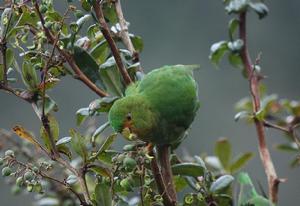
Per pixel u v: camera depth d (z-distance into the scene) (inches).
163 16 671.1
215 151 300.2
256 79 281.6
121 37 237.3
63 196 280.5
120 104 200.2
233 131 629.9
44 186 197.3
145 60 666.2
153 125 199.6
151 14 679.1
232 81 656.4
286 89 676.1
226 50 290.7
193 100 205.0
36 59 211.8
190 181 230.4
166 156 208.4
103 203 199.8
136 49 251.1
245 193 231.1
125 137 199.5
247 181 233.3
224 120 639.8
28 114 623.8
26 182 196.1
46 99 214.7
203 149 626.5
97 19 215.3
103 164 229.5
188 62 672.4
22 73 214.8
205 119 637.9
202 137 631.8
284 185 553.0
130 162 190.4
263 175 555.8
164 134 201.5
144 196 201.5
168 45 671.1
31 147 271.1
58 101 615.2
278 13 693.9
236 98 649.6
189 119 205.2
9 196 563.2
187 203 218.2
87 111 229.5
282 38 688.4
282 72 681.0
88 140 251.9
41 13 210.1
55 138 213.0
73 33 224.8
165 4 674.2
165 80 204.5
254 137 620.4
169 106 201.0
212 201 227.3
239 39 286.4
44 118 205.2
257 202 229.1
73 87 620.1
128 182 193.9
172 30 665.6
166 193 199.3
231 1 286.0
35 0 207.3
